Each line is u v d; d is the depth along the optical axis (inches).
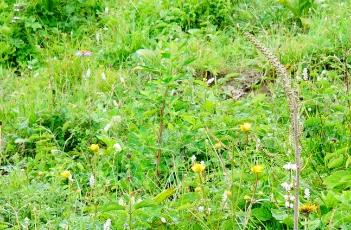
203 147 192.2
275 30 288.5
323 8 297.1
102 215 153.2
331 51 257.9
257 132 194.2
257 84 249.1
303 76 230.4
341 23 278.4
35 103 230.7
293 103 117.0
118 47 277.0
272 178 164.2
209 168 186.9
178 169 185.9
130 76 252.7
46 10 301.3
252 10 303.4
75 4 307.4
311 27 281.1
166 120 194.9
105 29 292.2
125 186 173.8
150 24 296.5
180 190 172.7
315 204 153.0
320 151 187.9
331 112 201.6
